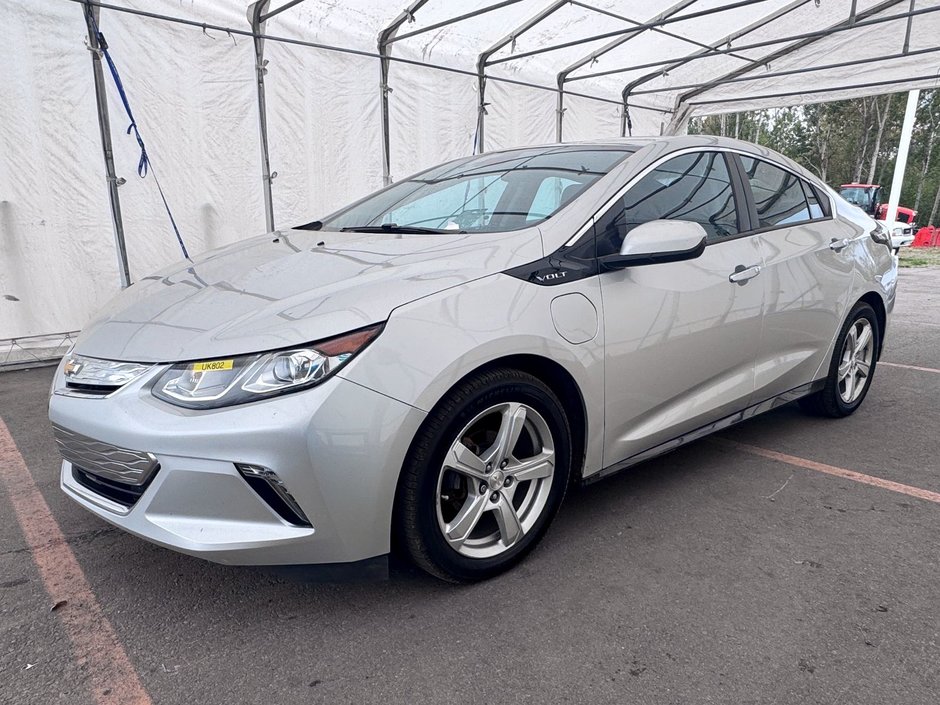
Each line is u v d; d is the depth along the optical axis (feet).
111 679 5.75
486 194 9.15
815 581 7.16
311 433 5.61
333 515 5.85
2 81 15.44
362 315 6.02
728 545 7.91
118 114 17.15
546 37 24.12
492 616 6.57
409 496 6.24
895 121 118.73
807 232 10.85
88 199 17.08
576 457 7.84
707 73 30.48
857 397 12.64
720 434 11.76
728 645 6.11
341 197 21.81
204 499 5.76
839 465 10.34
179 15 17.70
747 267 9.36
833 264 11.12
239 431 5.59
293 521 5.89
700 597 6.86
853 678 5.68
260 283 7.10
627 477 9.92
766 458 10.62
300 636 6.31
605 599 6.82
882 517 8.64
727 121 136.98
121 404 6.07
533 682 5.66
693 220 9.00
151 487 5.89
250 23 18.84
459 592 6.98
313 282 6.84
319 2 19.69
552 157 9.55
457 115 24.41
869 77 27.71
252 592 7.05
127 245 17.88
